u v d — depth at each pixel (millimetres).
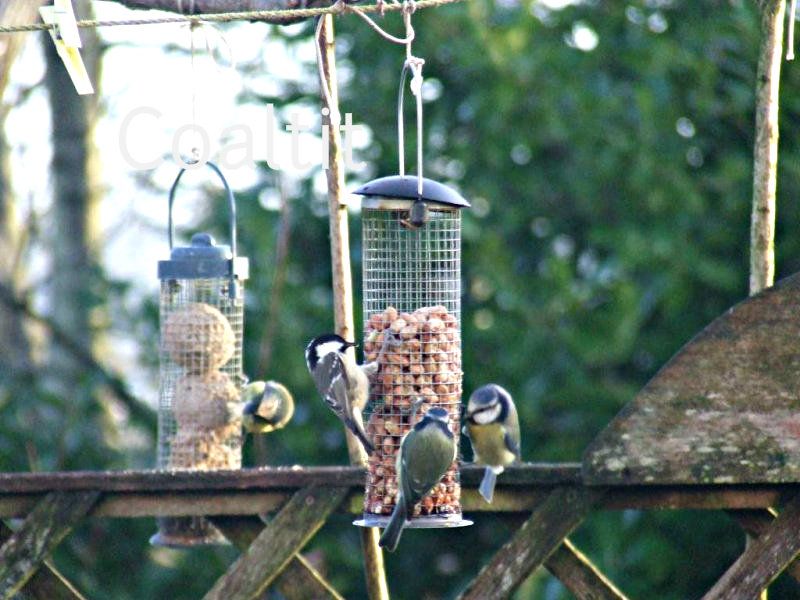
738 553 13312
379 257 8398
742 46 14516
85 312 15984
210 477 7422
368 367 7746
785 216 13938
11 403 14422
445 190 7457
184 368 9305
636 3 14633
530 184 14930
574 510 7281
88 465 14203
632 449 6980
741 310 6980
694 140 14531
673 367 6980
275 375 14148
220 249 9125
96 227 16719
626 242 14086
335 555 14047
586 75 14281
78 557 13555
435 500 7422
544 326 14406
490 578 7254
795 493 7215
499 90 14117
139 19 6648
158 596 13633
